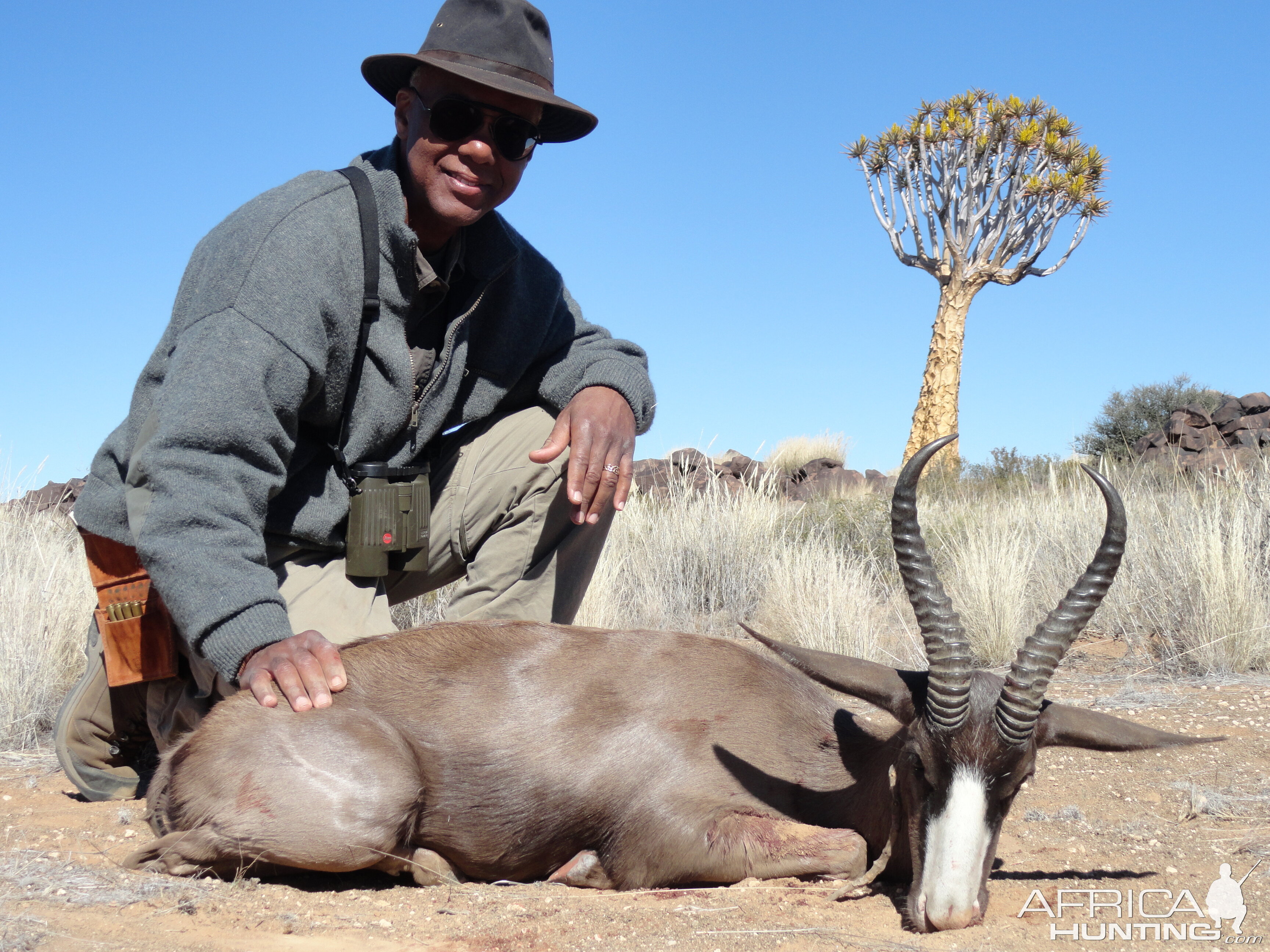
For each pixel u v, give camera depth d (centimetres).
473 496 206
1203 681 289
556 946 138
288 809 155
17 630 262
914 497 151
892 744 168
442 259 195
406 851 164
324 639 161
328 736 159
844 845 164
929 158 848
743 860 164
